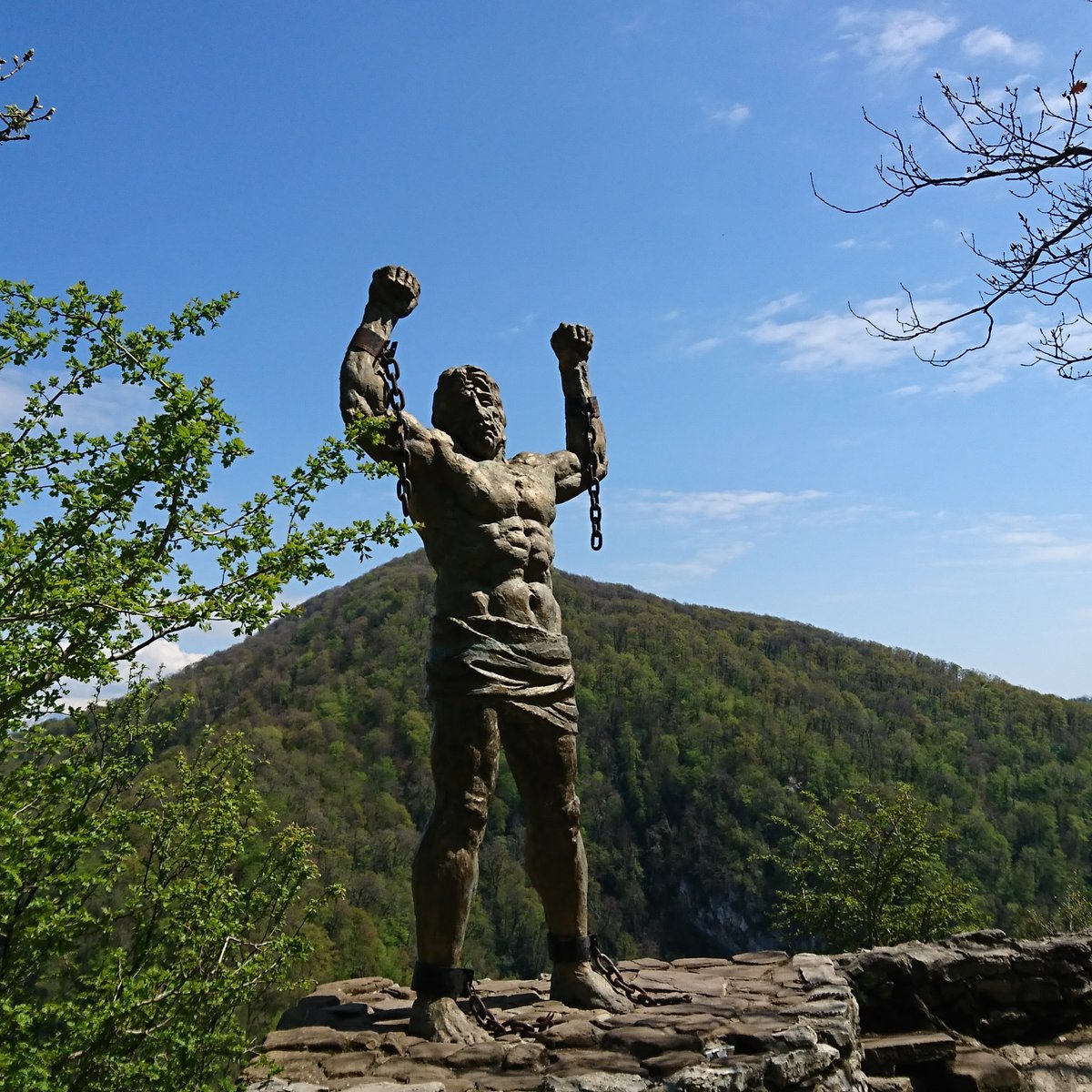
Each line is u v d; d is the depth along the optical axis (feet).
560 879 18.15
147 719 28.07
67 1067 16.89
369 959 77.30
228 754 31.24
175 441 14.69
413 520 17.66
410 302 19.17
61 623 14.55
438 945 16.75
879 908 56.59
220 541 15.46
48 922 17.93
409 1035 16.19
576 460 21.65
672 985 19.21
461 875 16.93
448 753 17.51
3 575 14.25
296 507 16.14
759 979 19.54
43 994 24.40
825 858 59.57
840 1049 15.52
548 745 18.25
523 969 92.58
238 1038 19.30
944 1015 21.12
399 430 17.47
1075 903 76.69
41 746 19.58
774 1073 14.07
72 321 15.20
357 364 18.12
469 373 20.03
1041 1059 20.24
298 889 28.48
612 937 115.55
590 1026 16.03
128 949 24.91
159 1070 17.17
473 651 17.75
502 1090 13.50
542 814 18.26
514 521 18.90
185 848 27.76
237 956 24.31
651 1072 13.99
